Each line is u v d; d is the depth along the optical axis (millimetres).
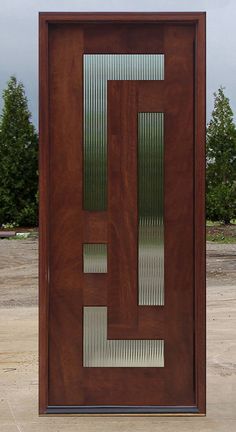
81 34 4852
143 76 4863
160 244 4875
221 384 5914
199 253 4781
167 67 4852
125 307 4867
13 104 27281
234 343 7750
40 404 4828
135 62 4855
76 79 4855
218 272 14500
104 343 4879
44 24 4793
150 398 4879
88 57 4863
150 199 4875
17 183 27094
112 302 4867
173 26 4844
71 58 4852
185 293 4863
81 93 4863
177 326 4863
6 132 27125
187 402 4875
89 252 4875
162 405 4875
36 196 27281
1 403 5254
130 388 4879
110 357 4883
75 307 4867
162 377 4875
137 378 4875
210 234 23797
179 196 4875
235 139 27031
